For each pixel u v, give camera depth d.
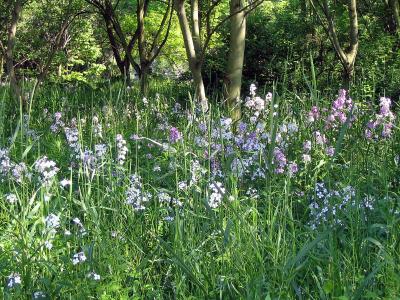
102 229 4.83
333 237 4.61
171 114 10.89
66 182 5.12
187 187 5.33
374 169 6.29
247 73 18.08
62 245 4.68
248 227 4.47
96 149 5.88
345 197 5.20
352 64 14.12
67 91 14.78
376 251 4.74
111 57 29.83
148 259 4.64
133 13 22.42
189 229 4.87
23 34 23.59
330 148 6.56
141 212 5.35
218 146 6.41
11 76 11.66
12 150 7.40
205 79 18.47
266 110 7.69
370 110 7.87
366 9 18.78
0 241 4.77
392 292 3.88
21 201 5.21
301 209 5.71
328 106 8.38
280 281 4.21
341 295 3.97
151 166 7.05
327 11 14.25
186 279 4.52
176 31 22.42
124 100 11.65
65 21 13.98
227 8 18.66
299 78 13.26
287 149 6.76
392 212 4.83
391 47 16.59
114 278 4.32
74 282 4.17
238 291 4.21
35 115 11.20
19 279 4.21
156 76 23.16
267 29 17.80
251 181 6.16
